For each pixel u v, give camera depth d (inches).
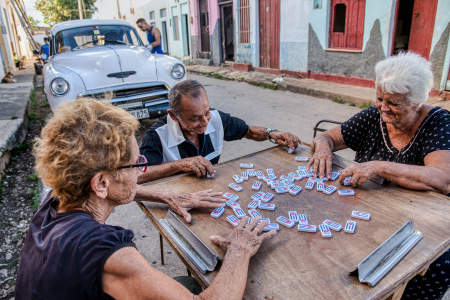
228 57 504.4
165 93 201.3
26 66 731.4
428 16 250.7
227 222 58.4
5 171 166.4
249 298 41.6
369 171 65.6
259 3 405.7
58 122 40.9
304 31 350.3
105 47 218.7
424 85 64.4
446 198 61.0
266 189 69.6
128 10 874.8
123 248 38.1
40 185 148.4
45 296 38.6
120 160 42.3
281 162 82.4
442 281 63.2
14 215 128.2
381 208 59.5
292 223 55.8
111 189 43.9
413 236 50.7
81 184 41.2
